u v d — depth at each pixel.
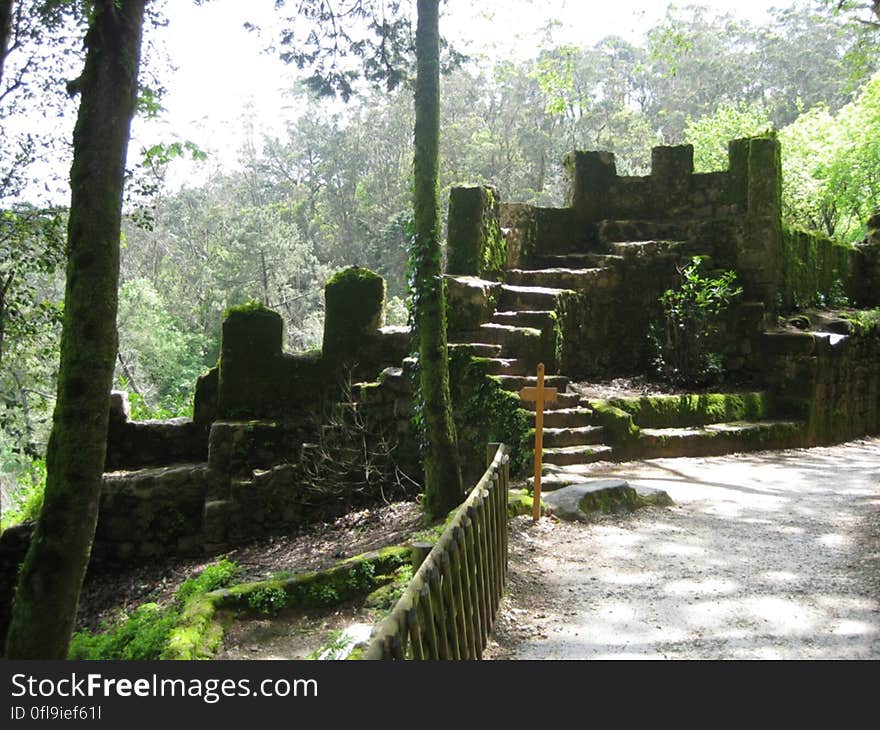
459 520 3.93
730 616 4.82
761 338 13.30
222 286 37.75
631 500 7.57
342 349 12.00
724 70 46.31
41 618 4.62
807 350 12.85
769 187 13.83
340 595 6.43
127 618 8.00
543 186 39.59
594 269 13.07
